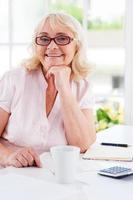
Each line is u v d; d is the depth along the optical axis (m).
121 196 1.06
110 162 1.41
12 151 1.49
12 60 3.01
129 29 2.78
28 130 1.64
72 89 1.75
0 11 2.99
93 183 1.16
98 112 2.96
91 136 1.68
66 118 1.63
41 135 1.64
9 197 1.03
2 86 1.74
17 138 1.65
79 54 1.73
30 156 1.36
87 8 2.92
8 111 1.70
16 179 1.18
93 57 2.96
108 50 2.92
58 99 1.67
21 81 1.70
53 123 1.66
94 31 3.03
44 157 1.49
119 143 1.75
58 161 1.16
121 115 2.94
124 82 2.86
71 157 1.16
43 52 1.66
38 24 1.68
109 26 3.56
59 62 1.66
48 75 1.67
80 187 1.12
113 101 2.96
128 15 2.77
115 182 1.18
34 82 1.70
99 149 1.60
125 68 2.83
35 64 1.72
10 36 3.00
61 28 1.64
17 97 1.69
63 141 1.65
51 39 1.64
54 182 1.18
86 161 1.42
